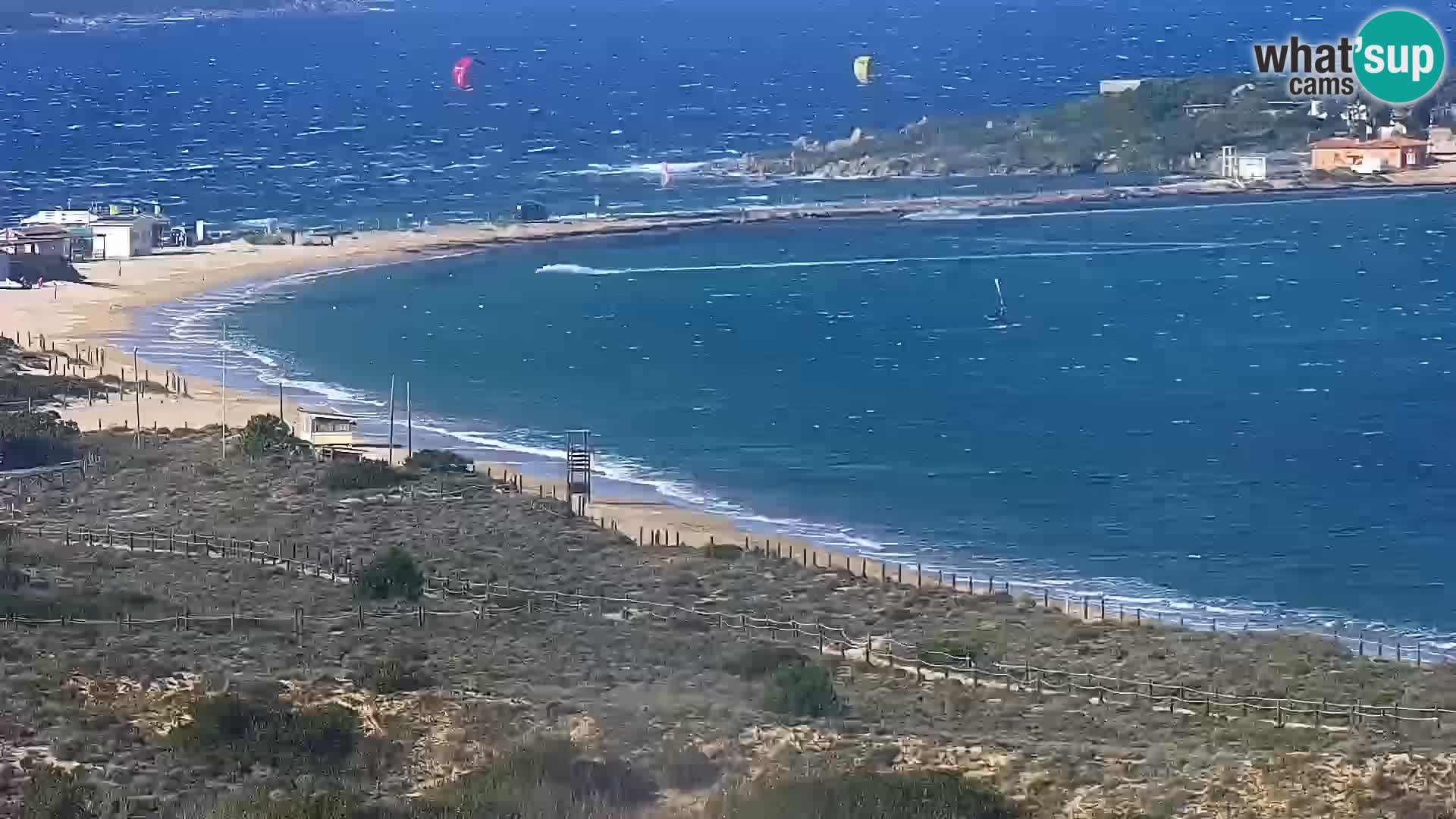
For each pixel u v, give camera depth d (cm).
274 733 6506
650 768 6262
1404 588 11519
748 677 8219
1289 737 7350
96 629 8312
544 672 7906
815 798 5838
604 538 11662
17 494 12162
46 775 6038
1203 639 9688
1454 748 7038
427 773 6294
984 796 5956
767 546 11912
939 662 8731
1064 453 14925
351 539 11194
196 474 12850
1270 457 14838
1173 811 6012
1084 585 11500
